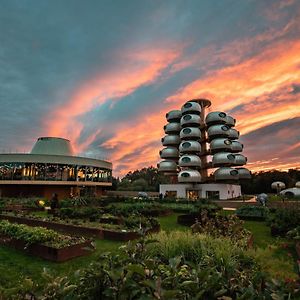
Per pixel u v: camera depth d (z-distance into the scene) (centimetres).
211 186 4544
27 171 4300
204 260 463
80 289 318
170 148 5453
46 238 852
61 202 2489
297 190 3997
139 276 304
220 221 1079
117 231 1109
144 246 405
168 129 5553
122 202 3164
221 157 4766
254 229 1420
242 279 362
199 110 5291
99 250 907
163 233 694
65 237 909
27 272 678
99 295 309
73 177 4609
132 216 1402
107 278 314
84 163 4778
